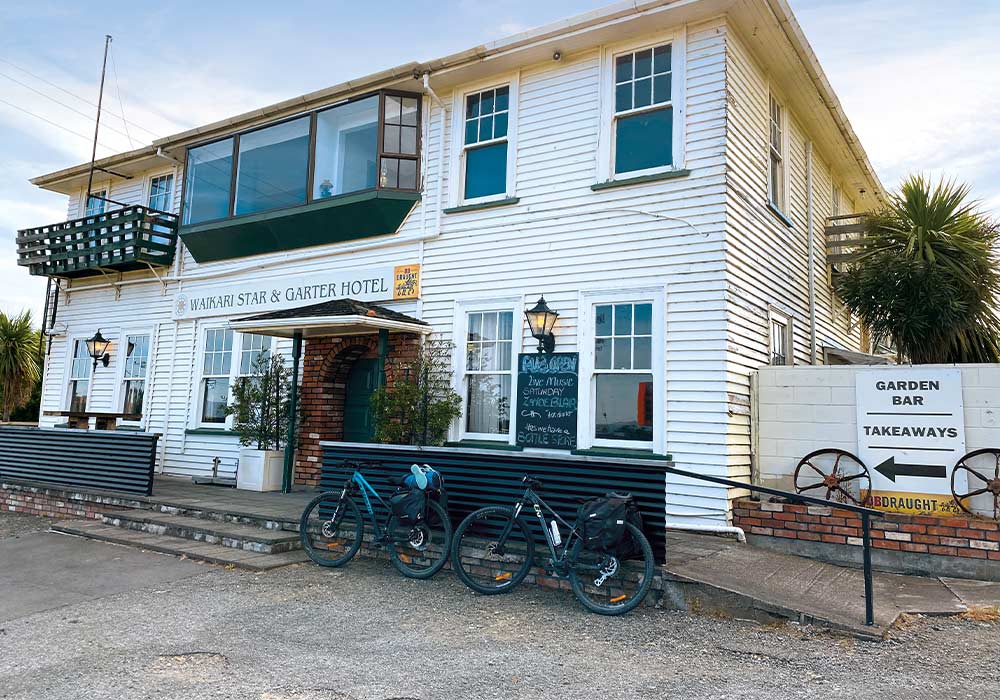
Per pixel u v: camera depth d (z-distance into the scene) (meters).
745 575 6.23
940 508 7.32
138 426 13.97
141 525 8.83
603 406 8.97
